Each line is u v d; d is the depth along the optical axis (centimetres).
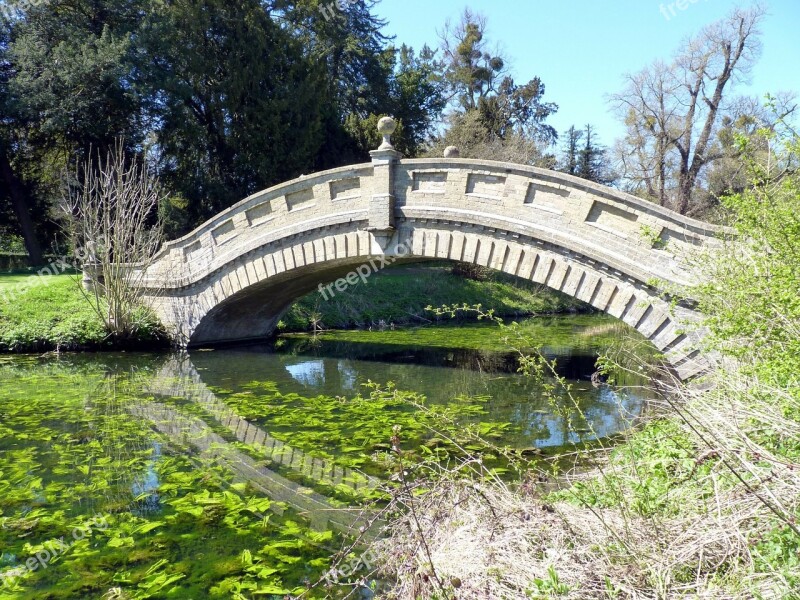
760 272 530
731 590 290
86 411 1003
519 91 4334
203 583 456
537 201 1113
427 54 4381
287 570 472
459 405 1059
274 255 1451
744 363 502
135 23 2644
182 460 754
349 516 581
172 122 2544
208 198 2631
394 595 383
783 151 514
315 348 1781
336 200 1335
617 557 340
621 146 3028
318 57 2967
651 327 977
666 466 454
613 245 1023
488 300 2941
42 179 2920
